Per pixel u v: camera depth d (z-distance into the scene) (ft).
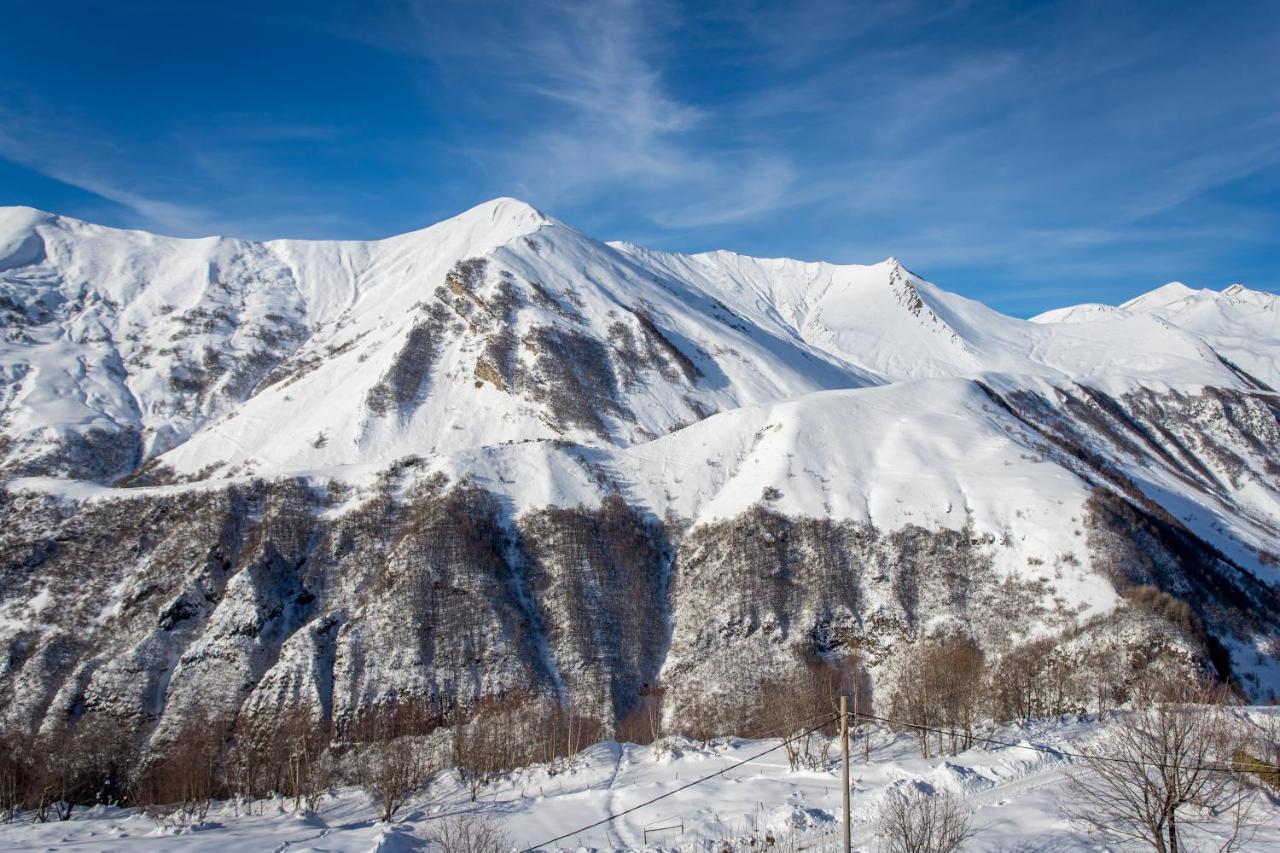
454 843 135.64
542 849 136.98
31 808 212.84
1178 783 100.12
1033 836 113.80
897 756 170.19
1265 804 113.19
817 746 186.60
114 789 231.71
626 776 181.37
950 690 183.11
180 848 155.02
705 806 149.07
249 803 203.21
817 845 121.90
